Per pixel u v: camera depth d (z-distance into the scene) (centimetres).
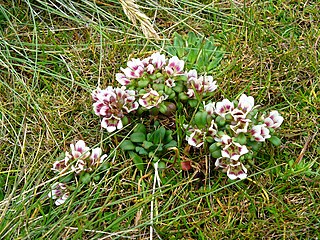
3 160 26
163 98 25
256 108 26
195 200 23
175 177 25
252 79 28
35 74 28
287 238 23
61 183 24
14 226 22
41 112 27
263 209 24
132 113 26
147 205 24
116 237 22
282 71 28
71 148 24
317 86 28
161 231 23
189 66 28
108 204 23
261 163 25
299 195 24
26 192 23
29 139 26
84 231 23
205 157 25
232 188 24
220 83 28
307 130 26
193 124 25
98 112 25
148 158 25
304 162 25
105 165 25
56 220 23
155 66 26
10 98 28
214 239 23
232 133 24
